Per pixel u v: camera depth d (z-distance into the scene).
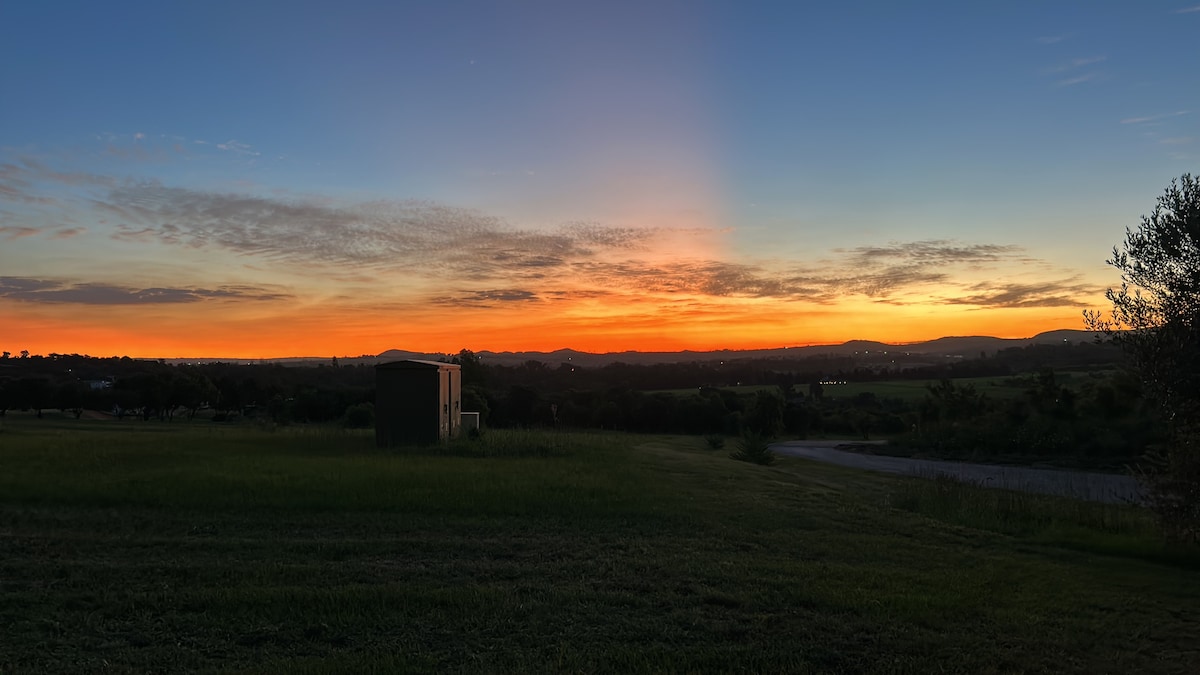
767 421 54.62
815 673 5.73
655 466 19.45
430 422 24.39
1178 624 7.16
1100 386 32.28
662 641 6.32
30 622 6.55
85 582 7.72
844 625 6.77
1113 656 6.25
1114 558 10.13
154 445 22.27
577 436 29.78
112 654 5.91
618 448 24.53
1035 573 9.05
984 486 18.28
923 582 8.34
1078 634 6.77
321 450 22.25
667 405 62.47
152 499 12.27
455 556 9.15
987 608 7.43
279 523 10.91
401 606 7.05
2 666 5.59
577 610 7.05
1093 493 18.89
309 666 5.60
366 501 12.30
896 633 6.59
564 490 13.92
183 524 10.77
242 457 19.14
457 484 14.15
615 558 9.11
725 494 14.69
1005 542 10.98
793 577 8.34
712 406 62.81
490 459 20.06
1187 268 10.49
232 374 81.50
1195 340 10.47
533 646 6.16
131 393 70.25
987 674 5.73
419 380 24.48
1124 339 11.12
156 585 7.64
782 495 14.94
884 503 14.73
